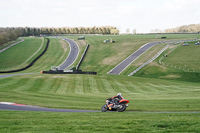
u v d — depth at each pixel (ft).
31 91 148.97
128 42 549.95
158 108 78.38
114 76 252.21
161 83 215.10
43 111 73.00
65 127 45.39
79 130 42.88
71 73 260.42
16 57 457.68
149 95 134.31
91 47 512.22
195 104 86.07
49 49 518.37
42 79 211.82
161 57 378.53
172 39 589.73
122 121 50.11
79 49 502.79
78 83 196.13
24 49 528.63
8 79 208.95
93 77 234.58
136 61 371.76
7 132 42.04
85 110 78.74
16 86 170.09
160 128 43.78
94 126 45.83
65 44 571.28
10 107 83.35
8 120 53.93
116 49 476.54
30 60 425.69
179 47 440.45
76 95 128.77
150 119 52.39
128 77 250.98
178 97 119.34
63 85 184.24
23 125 48.16
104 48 492.95
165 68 313.53
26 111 71.56
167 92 153.07
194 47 431.84
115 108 70.49
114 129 43.27
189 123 47.09
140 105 86.63
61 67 371.35
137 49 459.73
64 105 89.97
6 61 429.38
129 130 42.34
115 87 183.62
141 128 43.65
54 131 42.52
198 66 311.68
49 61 420.77
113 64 370.12
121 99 71.26
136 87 185.88
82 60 411.54
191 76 272.92
